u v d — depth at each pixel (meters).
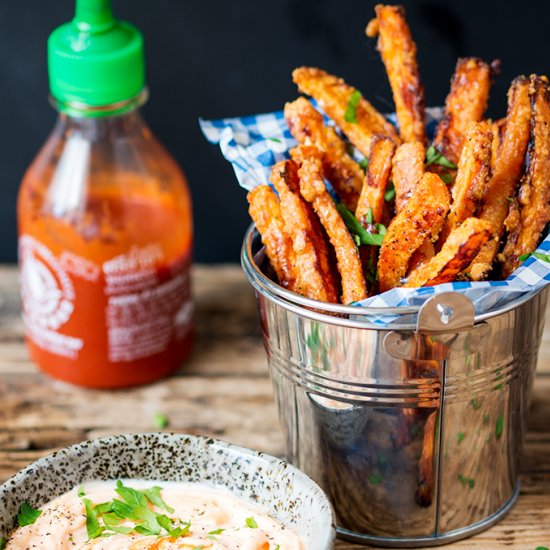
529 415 0.68
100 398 0.70
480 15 0.75
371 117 0.63
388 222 0.62
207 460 0.61
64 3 0.76
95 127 0.68
